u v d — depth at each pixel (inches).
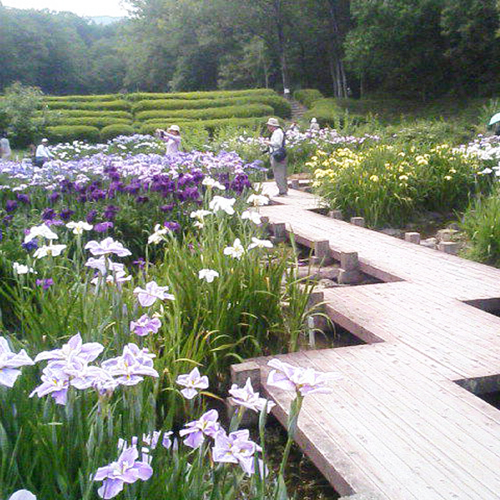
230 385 163.8
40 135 1127.0
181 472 75.7
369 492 100.0
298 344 186.4
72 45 3496.6
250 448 67.4
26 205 280.7
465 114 1386.6
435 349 166.7
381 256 272.1
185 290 166.1
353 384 145.0
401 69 1633.9
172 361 136.9
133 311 117.5
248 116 1273.4
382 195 369.7
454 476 105.7
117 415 88.4
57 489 73.4
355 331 189.2
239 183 293.1
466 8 1397.6
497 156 392.5
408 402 135.2
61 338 123.1
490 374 149.5
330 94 2156.7
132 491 65.2
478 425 124.3
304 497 122.0
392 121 1470.2
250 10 1978.3
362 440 118.6
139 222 273.4
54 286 153.3
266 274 183.8
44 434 74.5
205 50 2298.2
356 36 1644.9
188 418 134.7
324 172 401.4
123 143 762.8
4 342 67.7
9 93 1198.3
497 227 280.4
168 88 2659.9
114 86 3575.3
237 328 169.9
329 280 262.1
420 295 216.7
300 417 129.1
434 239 328.8
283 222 329.1
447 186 388.2
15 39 3157.0
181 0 2276.1
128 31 2783.0
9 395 75.2
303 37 2009.1
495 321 189.5
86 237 254.7
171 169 343.9
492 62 1512.1
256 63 2036.2
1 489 65.1
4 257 200.4
